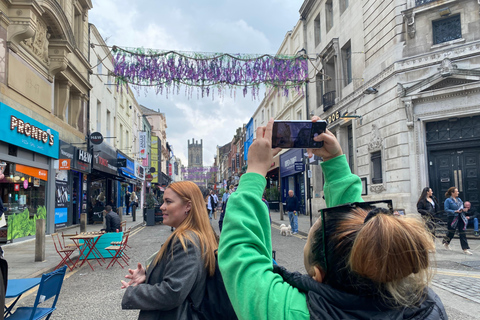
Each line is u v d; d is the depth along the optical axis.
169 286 1.50
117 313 4.17
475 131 9.98
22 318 2.76
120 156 23.09
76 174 15.51
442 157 10.58
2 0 9.09
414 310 0.77
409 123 10.72
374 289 0.74
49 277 2.78
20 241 10.06
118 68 8.60
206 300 1.59
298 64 9.60
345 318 0.73
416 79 10.79
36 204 11.21
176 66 8.77
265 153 1.05
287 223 15.47
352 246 0.75
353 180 1.20
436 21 10.71
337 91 16.11
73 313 4.18
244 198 0.96
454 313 3.85
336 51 16.09
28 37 9.75
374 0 12.77
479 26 9.80
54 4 11.00
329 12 18.03
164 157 55.56
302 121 1.14
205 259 1.62
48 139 11.59
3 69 9.12
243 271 0.85
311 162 11.47
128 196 26.69
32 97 10.72
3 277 2.17
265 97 31.14
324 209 0.86
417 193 10.52
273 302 0.79
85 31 15.95
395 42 11.34
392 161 11.42
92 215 17.45
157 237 11.80
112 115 21.78
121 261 7.52
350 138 15.65
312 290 0.83
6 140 9.02
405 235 0.69
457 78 9.98
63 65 12.19
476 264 6.24
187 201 1.82
